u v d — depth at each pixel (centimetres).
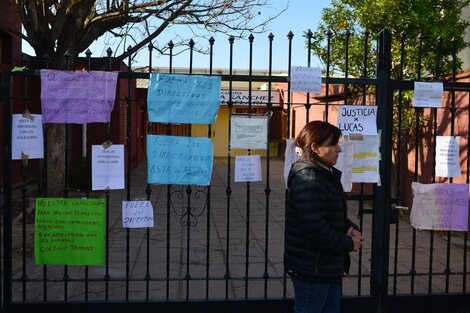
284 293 420
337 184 311
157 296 473
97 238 402
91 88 399
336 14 850
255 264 595
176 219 869
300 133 318
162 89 404
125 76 405
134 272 552
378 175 419
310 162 305
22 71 393
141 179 1498
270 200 1130
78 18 801
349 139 418
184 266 580
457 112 749
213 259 612
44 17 805
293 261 308
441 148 434
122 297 467
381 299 420
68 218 401
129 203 404
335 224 303
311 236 291
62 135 817
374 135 419
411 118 813
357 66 835
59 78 396
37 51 818
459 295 432
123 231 759
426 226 434
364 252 654
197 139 407
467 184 436
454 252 661
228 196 418
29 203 861
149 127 414
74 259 402
